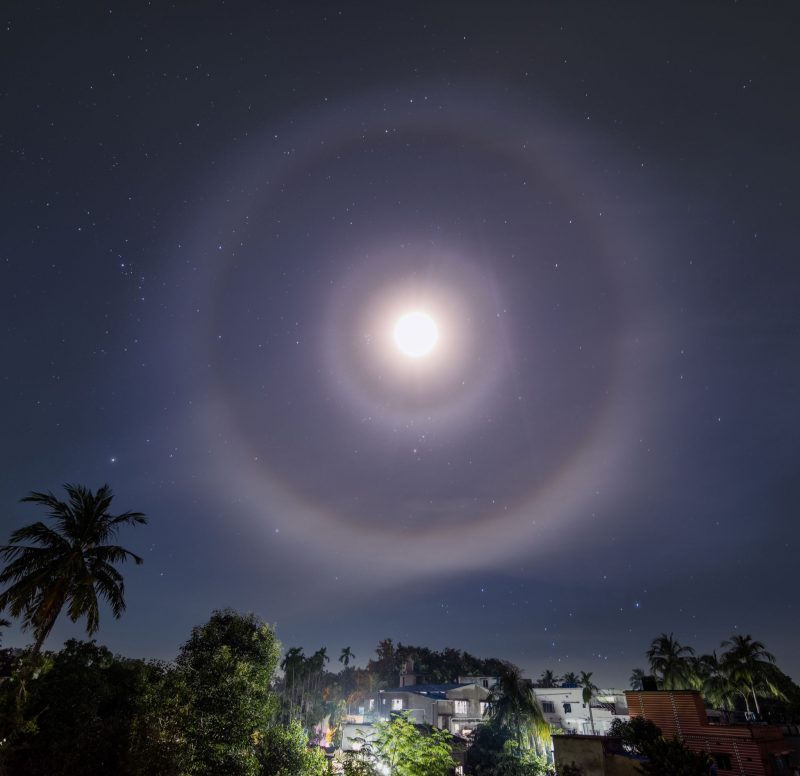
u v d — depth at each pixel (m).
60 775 16.80
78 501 27.23
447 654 117.94
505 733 42.94
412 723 24.81
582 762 22.61
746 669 64.50
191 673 24.00
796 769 25.28
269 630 27.39
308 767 27.91
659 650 75.25
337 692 101.38
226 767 21.94
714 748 26.17
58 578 24.84
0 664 25.36
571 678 85.56
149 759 18.34
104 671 24.92
